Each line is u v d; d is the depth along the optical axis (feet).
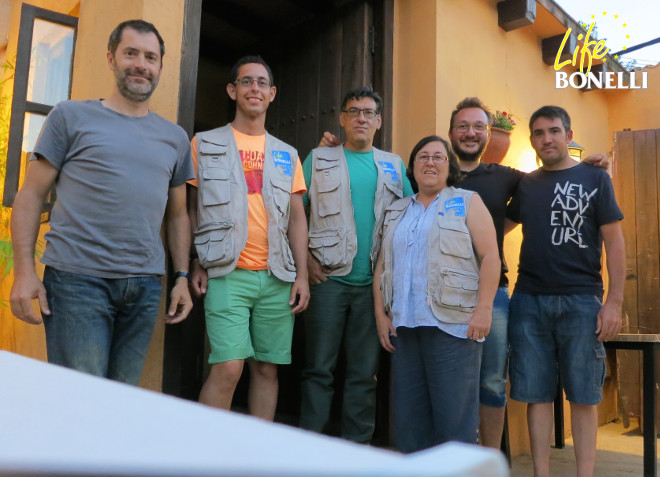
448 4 11.32
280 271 7.50
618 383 15.53
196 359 8.79
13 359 1.76
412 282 7.52
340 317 8.61
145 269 6.29
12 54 12.55
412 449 7.54
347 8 11.68
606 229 8.24
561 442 13.10
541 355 8.48
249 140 7.88
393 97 11.22
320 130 11.92
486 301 7.27
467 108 9.39
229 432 0.90
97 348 5.96
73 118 6.17
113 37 6.49
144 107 6.62
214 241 7.13
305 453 0.77
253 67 7.89
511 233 12.38
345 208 8.65
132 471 0.69
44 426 0.94
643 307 15.58
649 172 15.94
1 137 11.20
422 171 7.93
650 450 10.00
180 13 8.08
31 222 5.96
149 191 6.30
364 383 8.70
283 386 11.39
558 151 8.59
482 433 9.06
